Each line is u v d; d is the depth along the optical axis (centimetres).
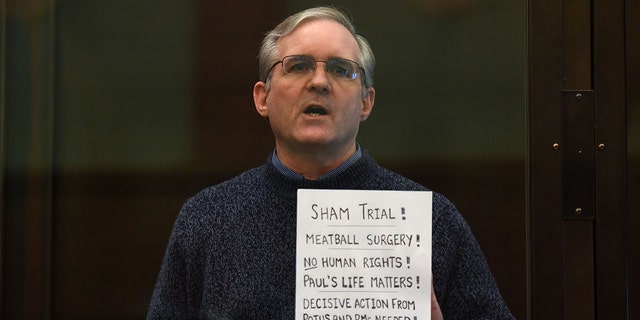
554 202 646
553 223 645
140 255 647
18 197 648
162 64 658
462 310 597
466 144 651
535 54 653
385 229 561
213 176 650
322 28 622
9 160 651
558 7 653
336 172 611
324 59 617
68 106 655
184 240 605
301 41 620
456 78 655
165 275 608
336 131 612
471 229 645
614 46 651
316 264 558
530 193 646
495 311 599
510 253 644
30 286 645
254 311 585
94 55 659
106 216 649
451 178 648
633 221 646
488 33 657
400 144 649
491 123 652
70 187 651
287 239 594
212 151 652
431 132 652
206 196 625
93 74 658
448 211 620
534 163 647
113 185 651
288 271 588
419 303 555
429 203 563
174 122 655
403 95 652
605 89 650
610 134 649
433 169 649
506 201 646
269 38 637
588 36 653
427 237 560
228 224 604
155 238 648
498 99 652
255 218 603
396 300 556
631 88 650
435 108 652
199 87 657
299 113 613
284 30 630
